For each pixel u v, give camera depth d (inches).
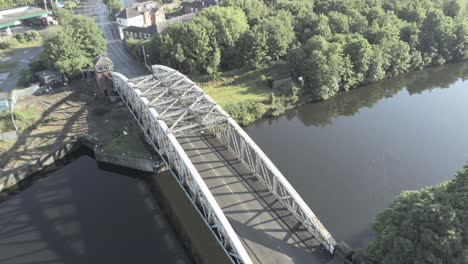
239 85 4274.1
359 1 5521.7
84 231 2546.8
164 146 2586.1
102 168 3282.5
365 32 4778.5
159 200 2810.0
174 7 7411.4
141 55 4724.4
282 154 3193.9
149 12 6466.5
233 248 1835.6
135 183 3041.3
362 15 5216.5
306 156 3154.5
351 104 4082.2
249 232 2074.3
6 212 2787.9
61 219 2672.2
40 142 3481.8
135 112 3427.7
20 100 4040.4
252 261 1916.8
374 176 2881.4
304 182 2829.7
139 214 2677.2
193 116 2733.8
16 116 3698.3
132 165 3144.7
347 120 3754.9
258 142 3403.1
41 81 4352.9
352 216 2509.8
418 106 3969.0
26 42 5787.4
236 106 3759.8
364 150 3218.5
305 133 3540.8
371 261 1843.0
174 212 2677.2
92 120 3764.8
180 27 4480.8
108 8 7106.3
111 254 2349.9
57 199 2896.2
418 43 4837.6
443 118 3690.9
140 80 3388.3
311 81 4114.2
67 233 2536.9
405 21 5118.1
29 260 2338.8
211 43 4411.9
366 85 4439.0
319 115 3890.3
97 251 2375.7
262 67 4530.0
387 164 3019.2
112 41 5664.4
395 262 1667.1
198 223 2566.4
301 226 2123.5
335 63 4028.1
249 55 4421.8
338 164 3034.0
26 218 2711.6
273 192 2299.5
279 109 3909.9
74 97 4109.3
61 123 3735.2
